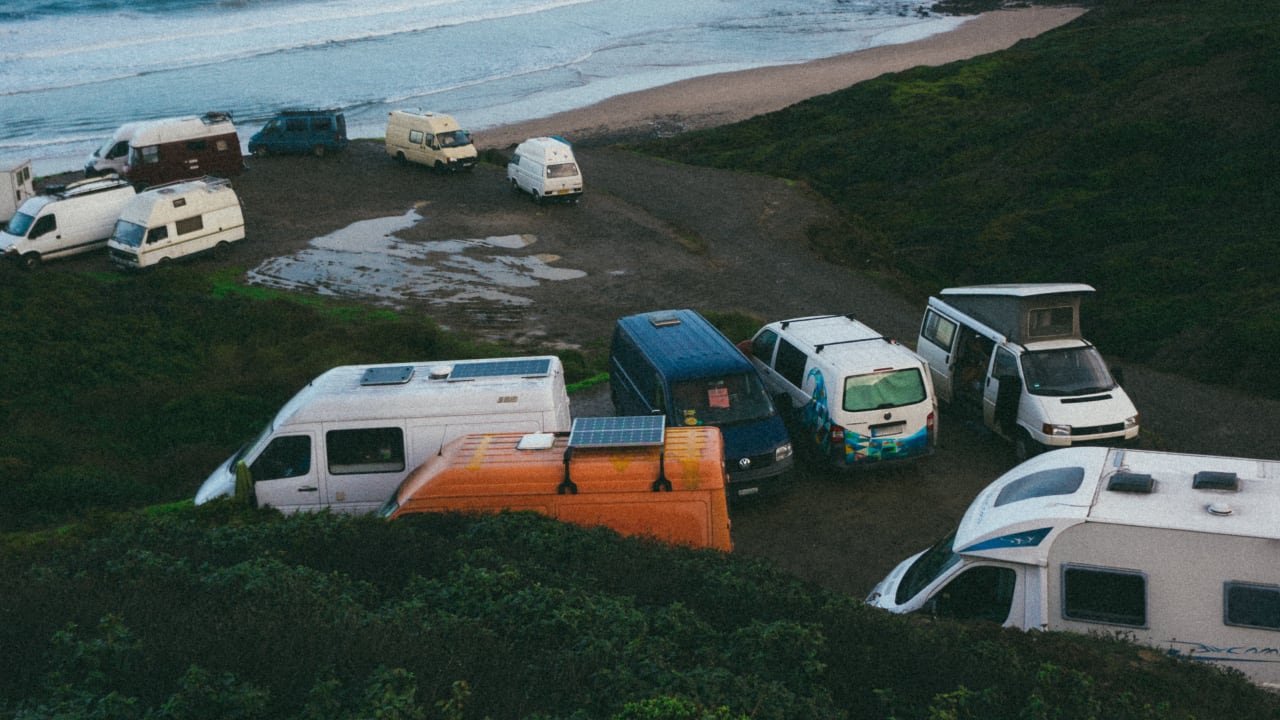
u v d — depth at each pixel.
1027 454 15.45
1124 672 6.89
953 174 50.66
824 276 32.75
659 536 10.16
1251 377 20.47
